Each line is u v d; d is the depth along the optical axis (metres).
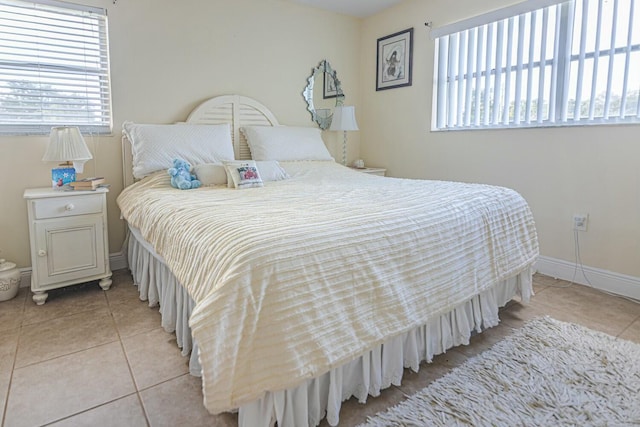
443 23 3.35
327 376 1.34
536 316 2.16
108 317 2.14
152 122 2.99
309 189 2.31
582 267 2.65
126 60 2.83
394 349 1.52
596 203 2.55
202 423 1.33
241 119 3.38
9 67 2.46
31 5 2.48
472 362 1.68
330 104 4.03
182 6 3.02
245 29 3.37
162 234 1.74
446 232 1.64
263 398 1.17
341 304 1.26
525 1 2.72
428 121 3.56
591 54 2.49
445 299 1.61
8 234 2.54
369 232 1.40
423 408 1.39
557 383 1.53
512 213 2.06
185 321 1.73
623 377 1.56
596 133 2.51
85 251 2.43
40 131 2.58
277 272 1.15
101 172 2.82
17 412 1.38
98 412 1.38
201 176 2.59
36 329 1.99
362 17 4.08
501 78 2.97
